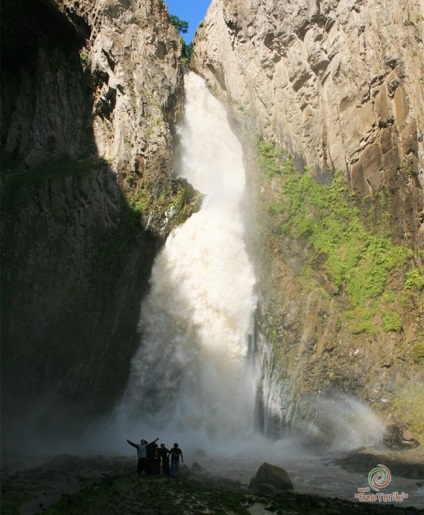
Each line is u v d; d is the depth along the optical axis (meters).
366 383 29.36
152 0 42.53
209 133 42.78
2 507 16.92
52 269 33.47
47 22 39.03
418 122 31.78
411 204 31.53
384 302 30.98
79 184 35.38
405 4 33.78
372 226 33.34
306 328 31.38
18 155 39.03
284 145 38.81
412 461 23.27
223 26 44.16
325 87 37.50
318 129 37.41
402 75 32.84
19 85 40.69
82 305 33.19
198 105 43.62
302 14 38.94
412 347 29.42
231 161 42.12
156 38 41.50
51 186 34.91
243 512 15.95
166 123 38.50
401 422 26.20
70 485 20.33
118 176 36.78
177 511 15.53
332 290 32.47
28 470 22.83
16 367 30.86
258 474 20.14
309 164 37.44
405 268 31.06
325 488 20.25
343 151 35.88
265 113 40.25
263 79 40.62
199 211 37.66
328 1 37.50
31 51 40.25
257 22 41.44
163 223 36.34
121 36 39.88
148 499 16.45
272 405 30.88
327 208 35.47
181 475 20.98
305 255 34.38
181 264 35.69
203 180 40.81
